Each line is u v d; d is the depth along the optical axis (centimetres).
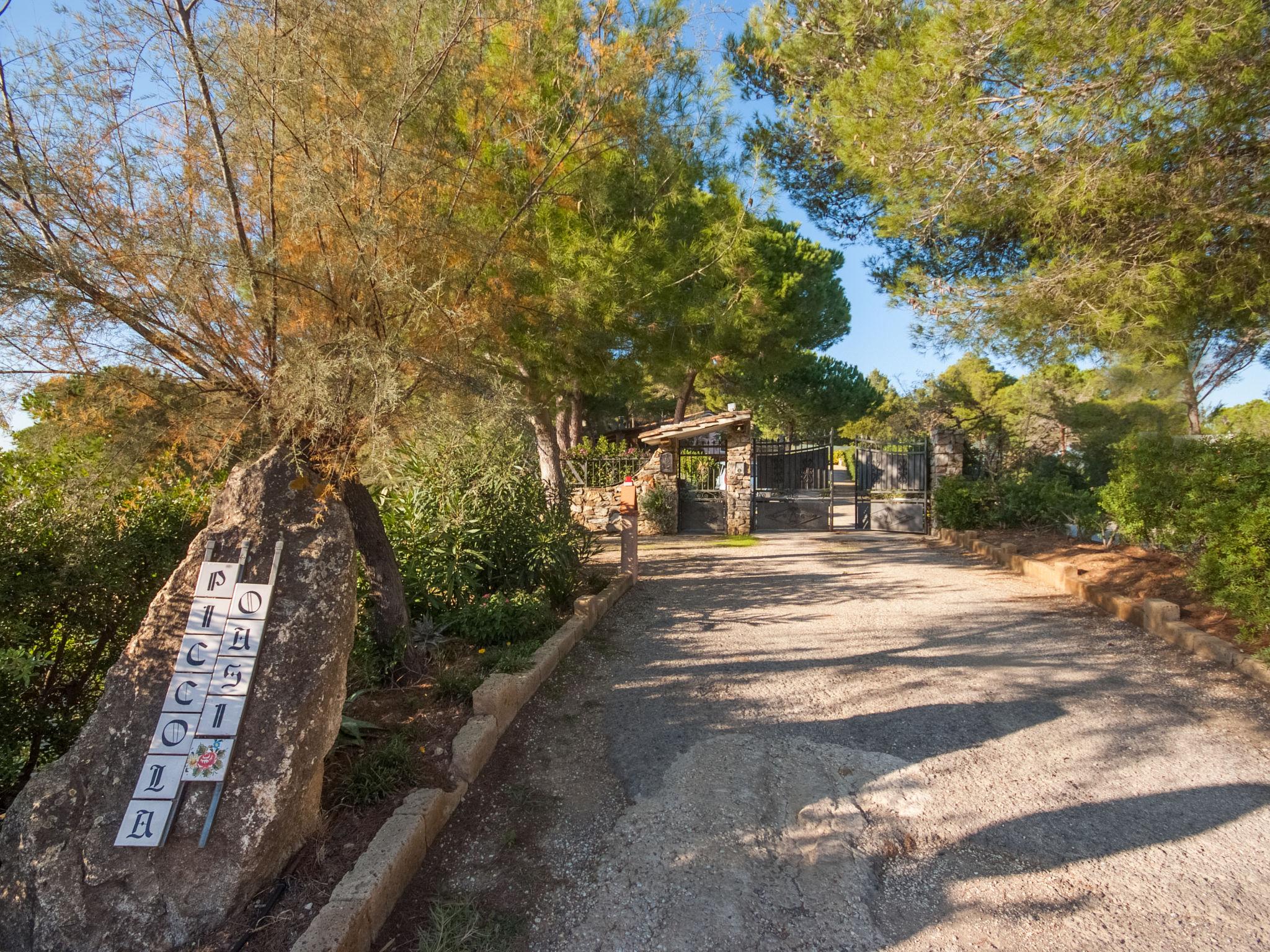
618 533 1538
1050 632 662
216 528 330
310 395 344
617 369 957
